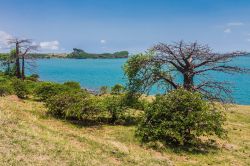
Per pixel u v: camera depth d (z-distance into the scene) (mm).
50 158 13906
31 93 36844
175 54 30062
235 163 17328
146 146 19625
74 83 48562
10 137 15555
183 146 20078
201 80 31094
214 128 20703
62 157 14328
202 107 21141
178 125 20109
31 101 33406
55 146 15633
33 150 14430
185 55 30188
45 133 17938
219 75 139875
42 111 26188
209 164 17031
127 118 26516
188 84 30031
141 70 30094
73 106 24438
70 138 18406
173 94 21469
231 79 118000
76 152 15453
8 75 69000
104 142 18609
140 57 29891
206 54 30375
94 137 19984
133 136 21328
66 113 24516
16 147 14406
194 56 30328
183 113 20688
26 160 13172
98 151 16609
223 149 20000
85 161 14422
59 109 25125
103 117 25844
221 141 22156
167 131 19938
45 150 14727
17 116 20438
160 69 30578
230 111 37000
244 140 22797
